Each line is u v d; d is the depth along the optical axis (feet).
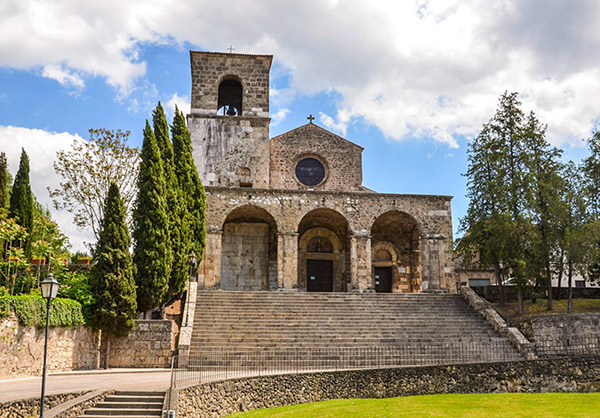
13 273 87.10
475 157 114.21
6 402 43.62
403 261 132.36
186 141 109.81
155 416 48.11
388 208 118.11
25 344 64.13
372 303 98.78
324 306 96.02
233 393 57.88
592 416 57.47
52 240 101.60
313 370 68.85
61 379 62.28
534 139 108.78
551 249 104.17
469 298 101.65
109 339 77.61
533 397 68.44
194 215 105.91
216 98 132.36
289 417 54.65
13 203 100.68
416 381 69.46
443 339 85.87
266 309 93.30
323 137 134.72
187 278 96.84
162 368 76.74
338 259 128.36
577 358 78.07
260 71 134.92
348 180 133.08
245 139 130.72
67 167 102.63
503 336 87.92
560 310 102.01
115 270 78.54
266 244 124.77
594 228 98.02
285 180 131.13
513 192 106.01
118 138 106.11
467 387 71.46
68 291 78.84
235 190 113.09
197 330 84.17
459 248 114.21
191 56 133.18
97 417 47.83
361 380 67.21
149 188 89.15
